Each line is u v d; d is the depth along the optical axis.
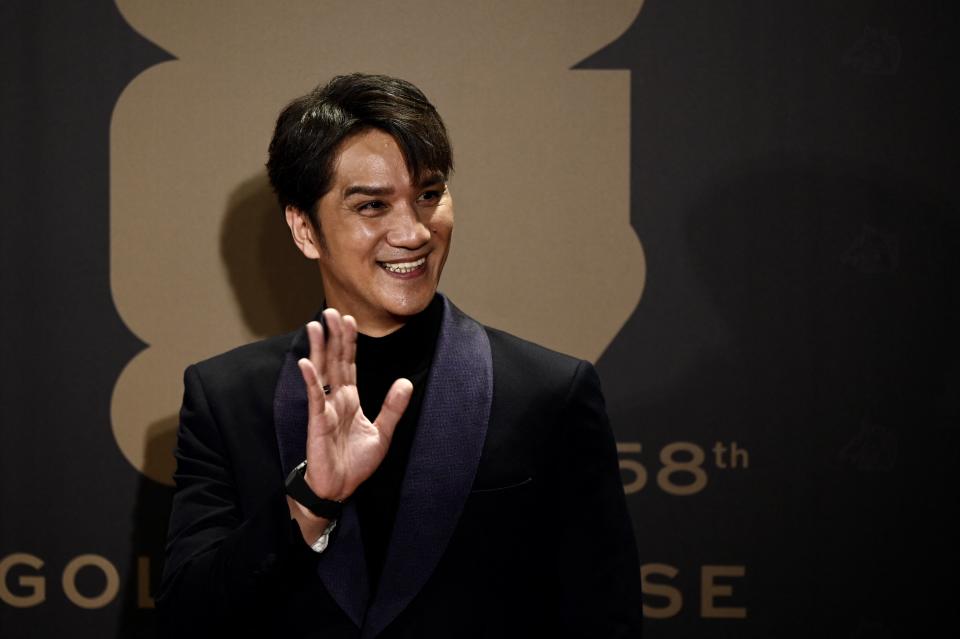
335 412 1.79
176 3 3.15
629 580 2.15
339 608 2.00
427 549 2.00
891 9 3.15
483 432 2.08
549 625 2.19
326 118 2.04
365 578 2.00
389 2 3.16
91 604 3.17
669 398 3.16
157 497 3.17
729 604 3.17
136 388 3.17
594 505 2.16
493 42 3.16
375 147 2.01
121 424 3.17
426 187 2.05
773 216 3.15
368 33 3.16
